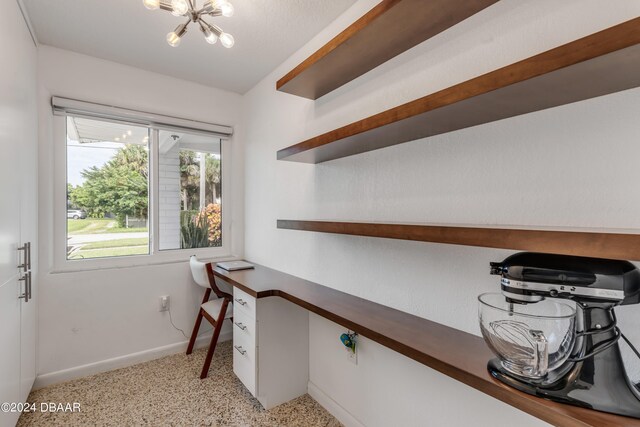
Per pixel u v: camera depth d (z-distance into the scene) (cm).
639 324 79
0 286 132
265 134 254
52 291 209
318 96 189
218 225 289
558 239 69
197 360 246
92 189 232
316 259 195
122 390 203
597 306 73
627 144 80
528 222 99
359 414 164
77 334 218
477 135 112
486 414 111
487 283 109
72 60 214
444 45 122
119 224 242
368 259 157
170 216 264
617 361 72
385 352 149
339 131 133
